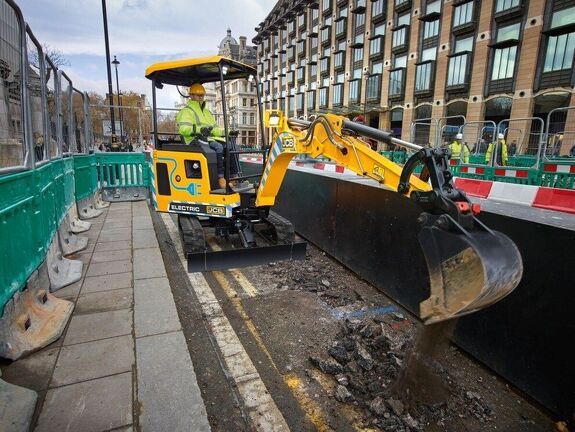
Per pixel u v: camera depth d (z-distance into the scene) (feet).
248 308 13.00
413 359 8.49
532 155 37.81
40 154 12.73
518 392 8.96
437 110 85.10
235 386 8.91
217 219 18.30
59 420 7.00
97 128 44.98
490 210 9.86
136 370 8.52
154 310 11.30
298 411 8.27
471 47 77.00
